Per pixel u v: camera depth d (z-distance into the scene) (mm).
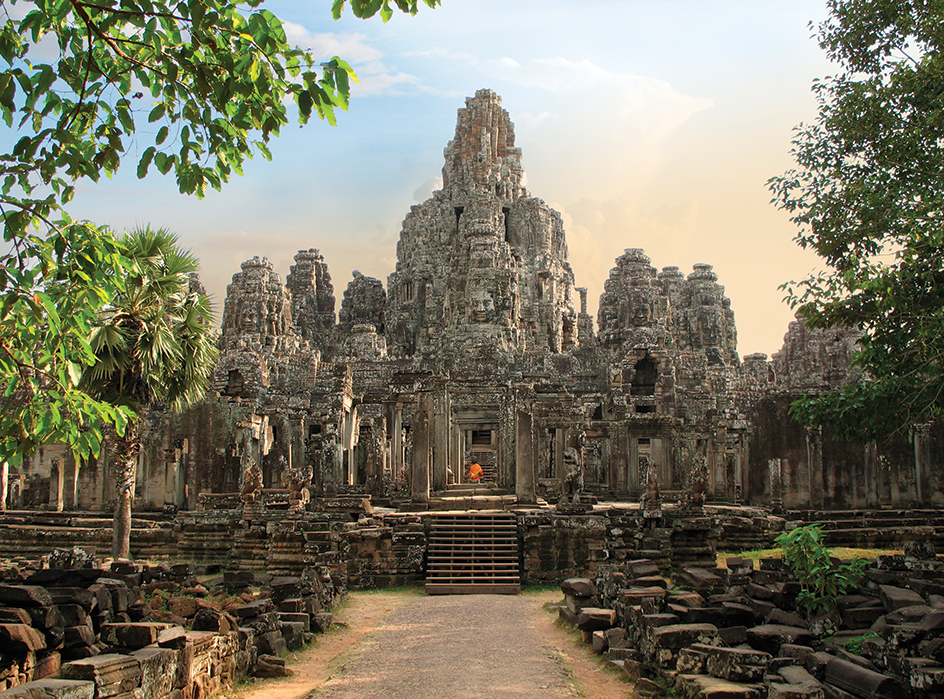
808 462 41906
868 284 21562
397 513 35969
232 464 43500
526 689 15703
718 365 80500
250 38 11945
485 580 31297
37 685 11242
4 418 14445
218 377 48500
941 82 23531
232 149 13500
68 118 12578
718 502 45750
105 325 27406
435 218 97562
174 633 14383
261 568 34031
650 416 48031
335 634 22109
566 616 22469
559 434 45719
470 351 60969
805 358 72438
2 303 13062
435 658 18516
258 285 80375
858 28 25359
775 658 14664
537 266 92375
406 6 11773
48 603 13039
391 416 50812
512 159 102312
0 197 12797
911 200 24000
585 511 34812
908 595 16312
